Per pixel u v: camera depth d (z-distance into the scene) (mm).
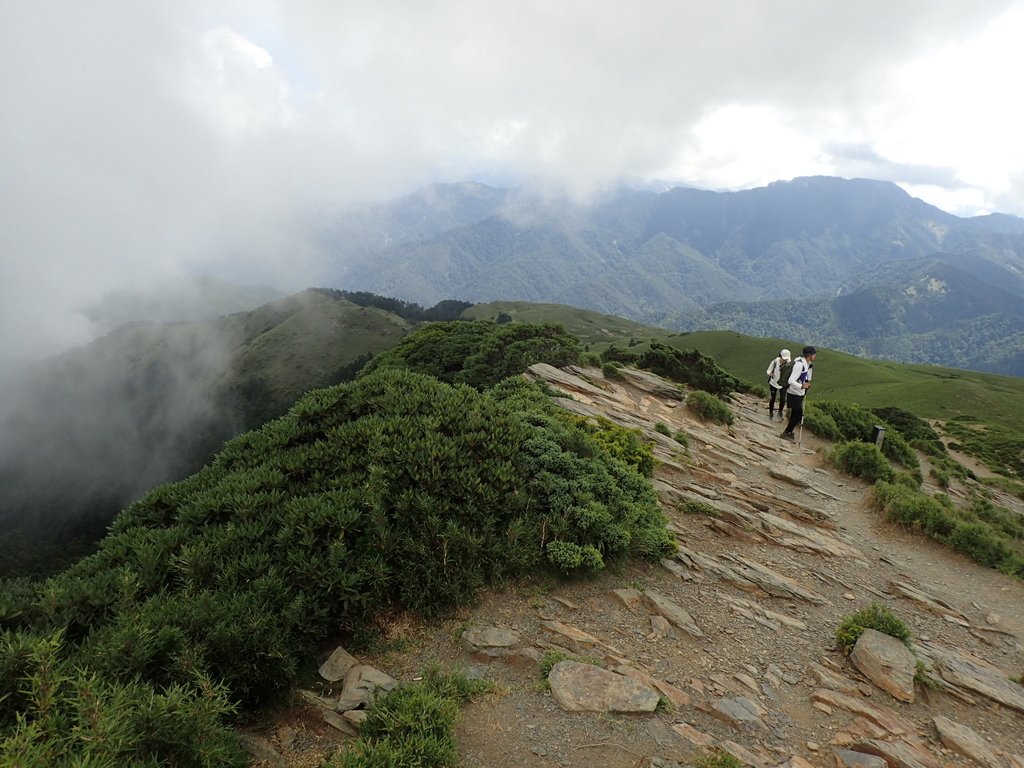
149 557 5898
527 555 7543
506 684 5594
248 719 4848
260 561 5832
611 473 10086
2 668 3887
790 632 7605
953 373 167625
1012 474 49250
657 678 6004
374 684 5305
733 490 13555
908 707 6160
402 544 6688
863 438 25312
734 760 4691
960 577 11227
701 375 28031
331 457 8078
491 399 11000
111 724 3455
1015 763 5422
